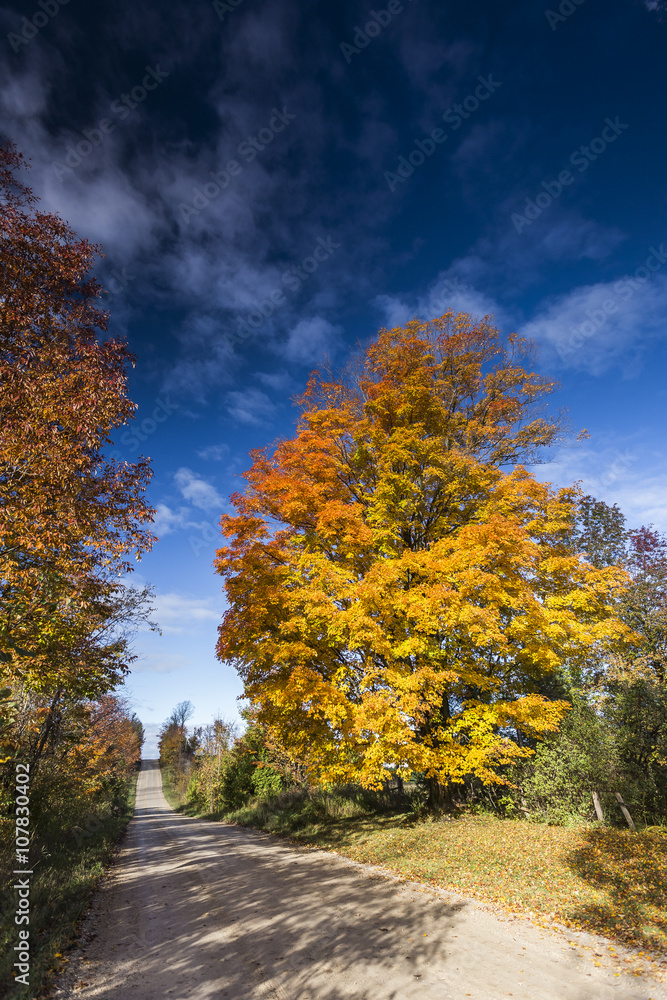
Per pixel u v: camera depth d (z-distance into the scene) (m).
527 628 12.34
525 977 5.21
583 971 5.29
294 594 12.60
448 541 12.83
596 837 10.68
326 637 13.48
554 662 12.23
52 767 15.26
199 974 5.64
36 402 7.79
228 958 6.09
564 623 12.42
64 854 12.53
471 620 11.31
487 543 11.95
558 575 13.62
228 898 9.18
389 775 12.03
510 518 13.67
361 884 9.52
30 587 8.42
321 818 18.67
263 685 13.40
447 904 7.89
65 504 8.05
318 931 6.88
